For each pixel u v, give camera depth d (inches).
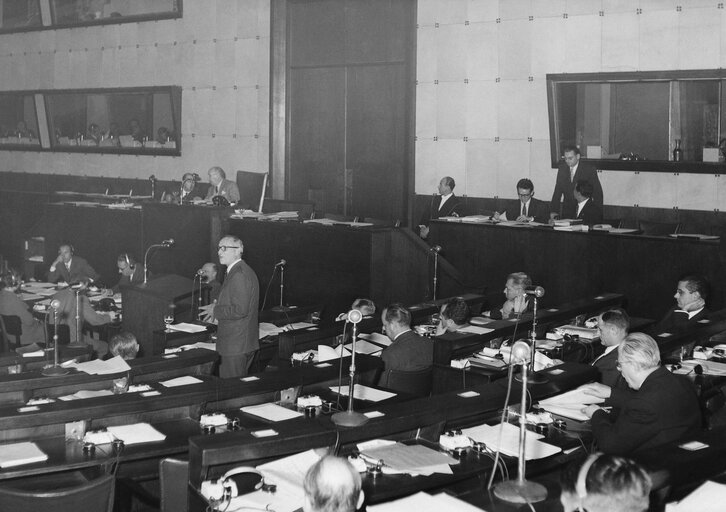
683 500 153.6
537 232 403.5
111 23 667.4
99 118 682.2
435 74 523.8
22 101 722.8
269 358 346.3
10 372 294.7
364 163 562.9
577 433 207.5
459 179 519.8
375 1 547.8
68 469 193.6
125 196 611.5
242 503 165.8
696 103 442.0
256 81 602.9
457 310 302.4
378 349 312.8
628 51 458.6
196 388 229.8
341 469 140.1
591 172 432.8
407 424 195.9
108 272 522.9
